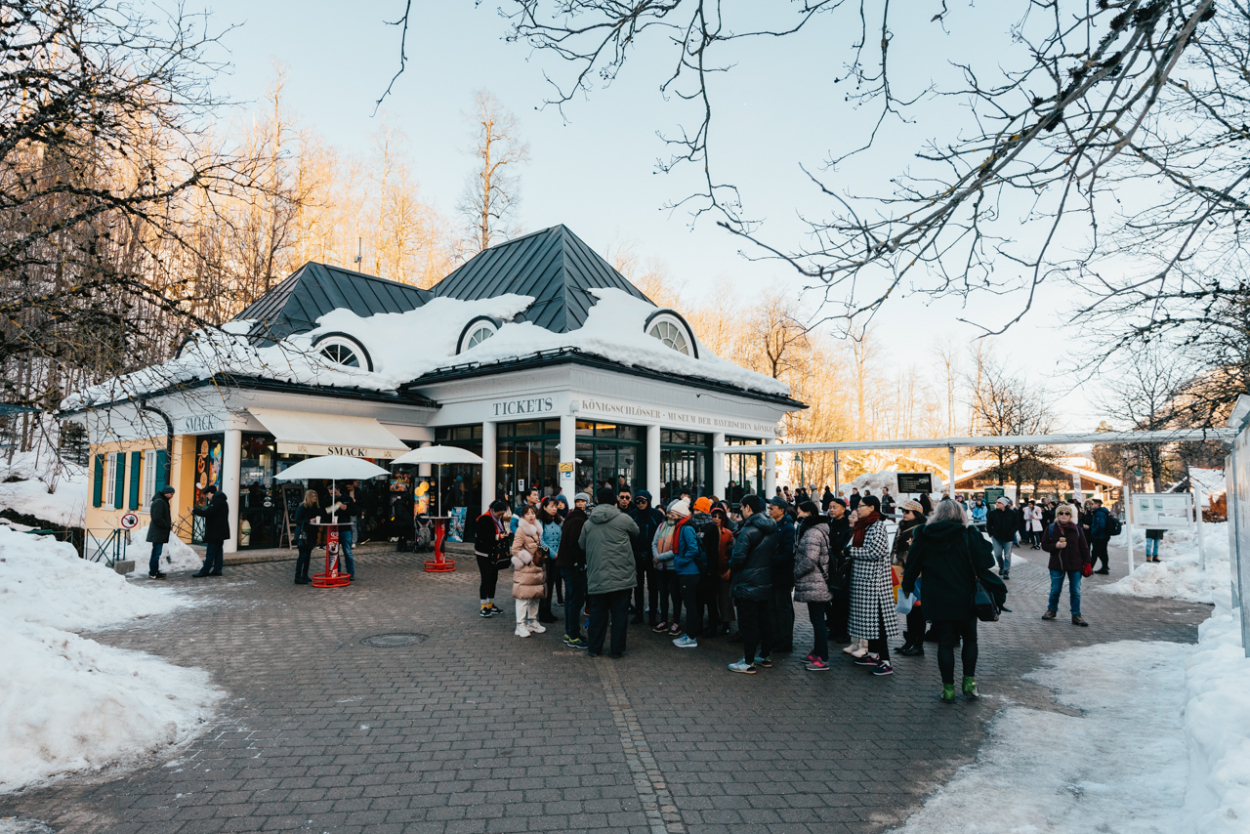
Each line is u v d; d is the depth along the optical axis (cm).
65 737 485
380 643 860
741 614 754
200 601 1145
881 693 679
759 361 4659
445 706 622
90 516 2352
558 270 2297
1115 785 463
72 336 687
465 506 2002
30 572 969
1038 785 466
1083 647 885
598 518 803
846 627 903
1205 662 665
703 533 896
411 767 488
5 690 495
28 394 814
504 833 396
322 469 1320
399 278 4209
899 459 6041
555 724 578
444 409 2042
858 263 296
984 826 406
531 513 907
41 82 663
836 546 873
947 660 655
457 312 2377
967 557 653
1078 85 265
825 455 5094
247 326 1977
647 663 781
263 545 1773
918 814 423
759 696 664
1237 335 741
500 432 1942
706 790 455
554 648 845
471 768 488
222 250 961
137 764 489
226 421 1686
